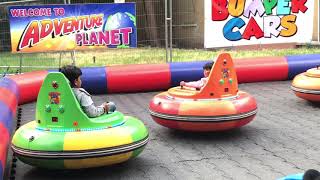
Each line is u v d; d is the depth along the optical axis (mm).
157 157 6645
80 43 11945
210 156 6633
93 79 10898
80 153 5691
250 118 7312
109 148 5773
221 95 7211
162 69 11172
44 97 5945
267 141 7180
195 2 18031
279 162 6363
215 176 5984
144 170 6211
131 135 5953
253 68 11719
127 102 10094
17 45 11672
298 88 9102
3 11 15117
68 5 11727
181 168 6250
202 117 7016
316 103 9430
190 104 7117
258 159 6480
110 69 11141
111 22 12008
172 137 7473
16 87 9445
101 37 12023
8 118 6957
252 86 11414
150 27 20031
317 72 9062
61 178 6027
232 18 15766
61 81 5855
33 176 6102
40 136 5812
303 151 6742
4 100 7660
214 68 7148
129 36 12164
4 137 6129
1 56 14789
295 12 15867
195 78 11211
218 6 15672
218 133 7609
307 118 8375
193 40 18422
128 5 12023
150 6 19953
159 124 7609
